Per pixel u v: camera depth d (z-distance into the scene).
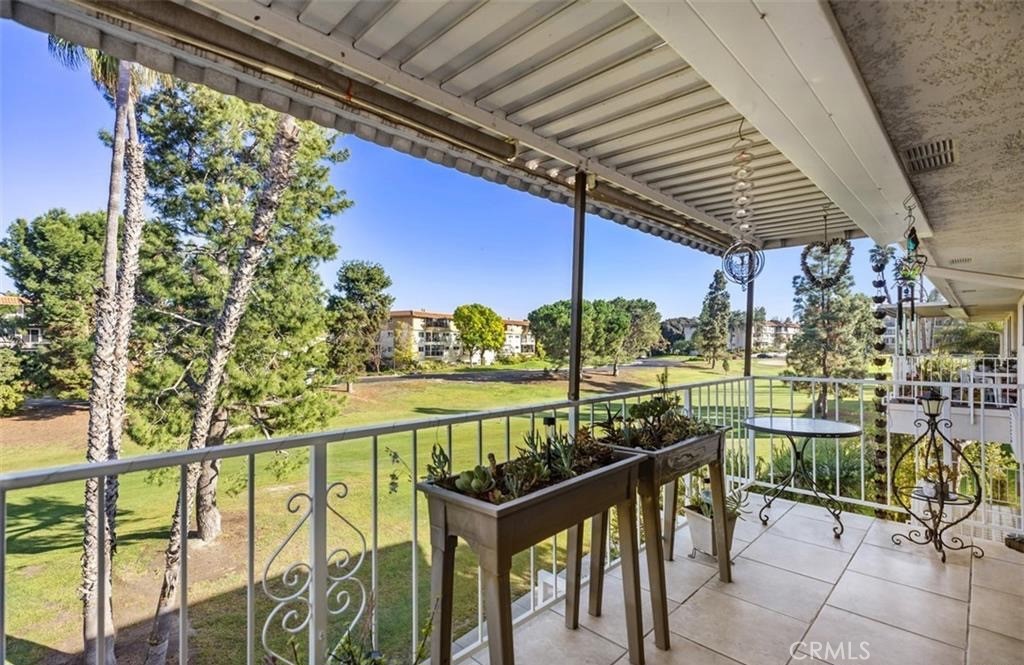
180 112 7.34
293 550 6.52
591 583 2.26
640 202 3.81
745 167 2.85
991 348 17.91
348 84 2.04
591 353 17.91
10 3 1.54
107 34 1.71
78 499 7.98
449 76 2.08
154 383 7.17
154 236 7.35
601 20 1.72
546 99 2.28
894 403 5.21
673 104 2.33
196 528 7.30
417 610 1.80
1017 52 1.44
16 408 8.41
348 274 15.20
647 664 1.93
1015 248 4.45
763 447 8.72
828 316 19.02
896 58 1.50
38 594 5.96
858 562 2.78
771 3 1.23
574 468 1.82
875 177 2.42
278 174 7.52
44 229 7.57
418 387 17.62
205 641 4.96
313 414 8.25
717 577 2.61
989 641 2.06
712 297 20.16
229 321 7.39
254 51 1.77
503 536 1.43
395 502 7.63
